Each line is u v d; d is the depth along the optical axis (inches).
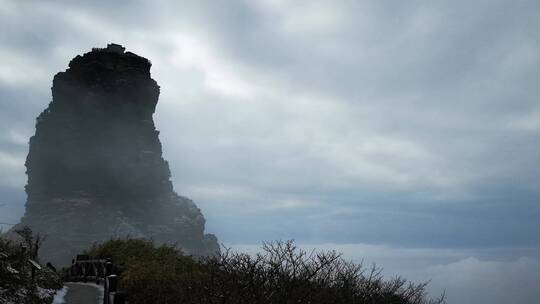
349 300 283.4
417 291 348.5
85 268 823.7
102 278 690.8
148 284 462.9
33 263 490.9
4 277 435.5
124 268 594.9
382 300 319.0
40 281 533.6
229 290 256.7
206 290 271.0
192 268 397.1
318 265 275.6
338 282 291.1
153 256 636.7
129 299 480.1
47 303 468.4
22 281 463.5
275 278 258.7
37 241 797.2
